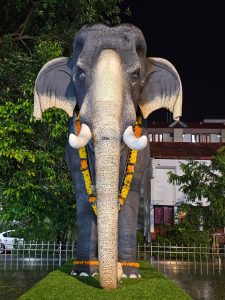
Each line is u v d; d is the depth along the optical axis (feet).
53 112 33.30
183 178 51.16
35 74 35.50
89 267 18.57
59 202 37.06
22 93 36.32
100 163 14.39
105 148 14.42
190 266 39.19
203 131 98.48
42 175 36.11
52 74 19.04
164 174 68.54
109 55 15.79
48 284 16.30
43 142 36.99
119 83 15.33
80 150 18.26
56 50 36.37
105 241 13.97
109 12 41.37
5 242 47.01
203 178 51.49
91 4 40.27
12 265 36.73
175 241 46.16
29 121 34.27
